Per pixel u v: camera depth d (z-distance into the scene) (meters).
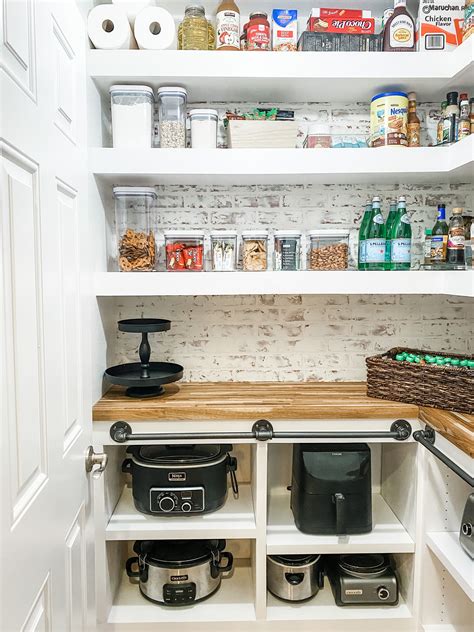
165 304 2.04
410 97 1.84
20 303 0.81
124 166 1.71
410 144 1.84
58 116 1.08
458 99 1.81
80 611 1.19
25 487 0.83
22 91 0.82
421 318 2.07
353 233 2.04
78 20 1.29
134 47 1.82
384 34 1.79
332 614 1.72
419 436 1.59
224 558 2.07
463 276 1.61
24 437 0.82
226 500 1.87
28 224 0.86
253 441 1.64
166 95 1.76
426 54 1.73
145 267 1.80
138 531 1.66
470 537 1.45
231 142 1.77
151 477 1.68
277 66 1.72
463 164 1.64
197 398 1.76
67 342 1.13
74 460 1.16
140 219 1.81
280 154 1.75
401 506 1.82
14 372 0.78
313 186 2.03
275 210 2.03
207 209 2.02
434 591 1.66
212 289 1.74
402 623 1.70
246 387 1.94
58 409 1.03
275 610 1.73
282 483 2.07
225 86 1.81
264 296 2.05
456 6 1.76
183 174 1.75
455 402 1.59
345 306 2.06
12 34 0.78
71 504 1.13
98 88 1.79
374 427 1.66
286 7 1.94
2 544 0.71
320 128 1.80
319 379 2.08
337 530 1.65
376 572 1.77
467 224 1.87
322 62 1.72
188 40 1.76
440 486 1.64
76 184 1.25
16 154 0.79
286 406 1.65
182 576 1.74
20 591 0.79
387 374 1.73
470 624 1.67
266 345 2.06
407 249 1.83
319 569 1.84
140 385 1.66
